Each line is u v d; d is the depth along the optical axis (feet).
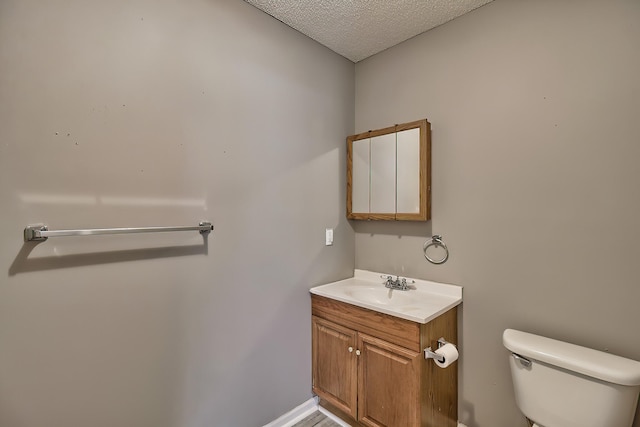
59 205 3.70
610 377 3.82
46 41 3.59
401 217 6.53
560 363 4.20
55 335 3.69
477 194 5.73
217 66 5.13
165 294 4.58
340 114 7.39
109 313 4.08
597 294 4.52
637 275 4.23
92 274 3.95
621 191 4.34
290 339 6.27
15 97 3.42
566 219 4.79
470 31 5.81
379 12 5.81
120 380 4.17
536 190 5.07
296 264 6.39
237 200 5.41
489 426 5.57
